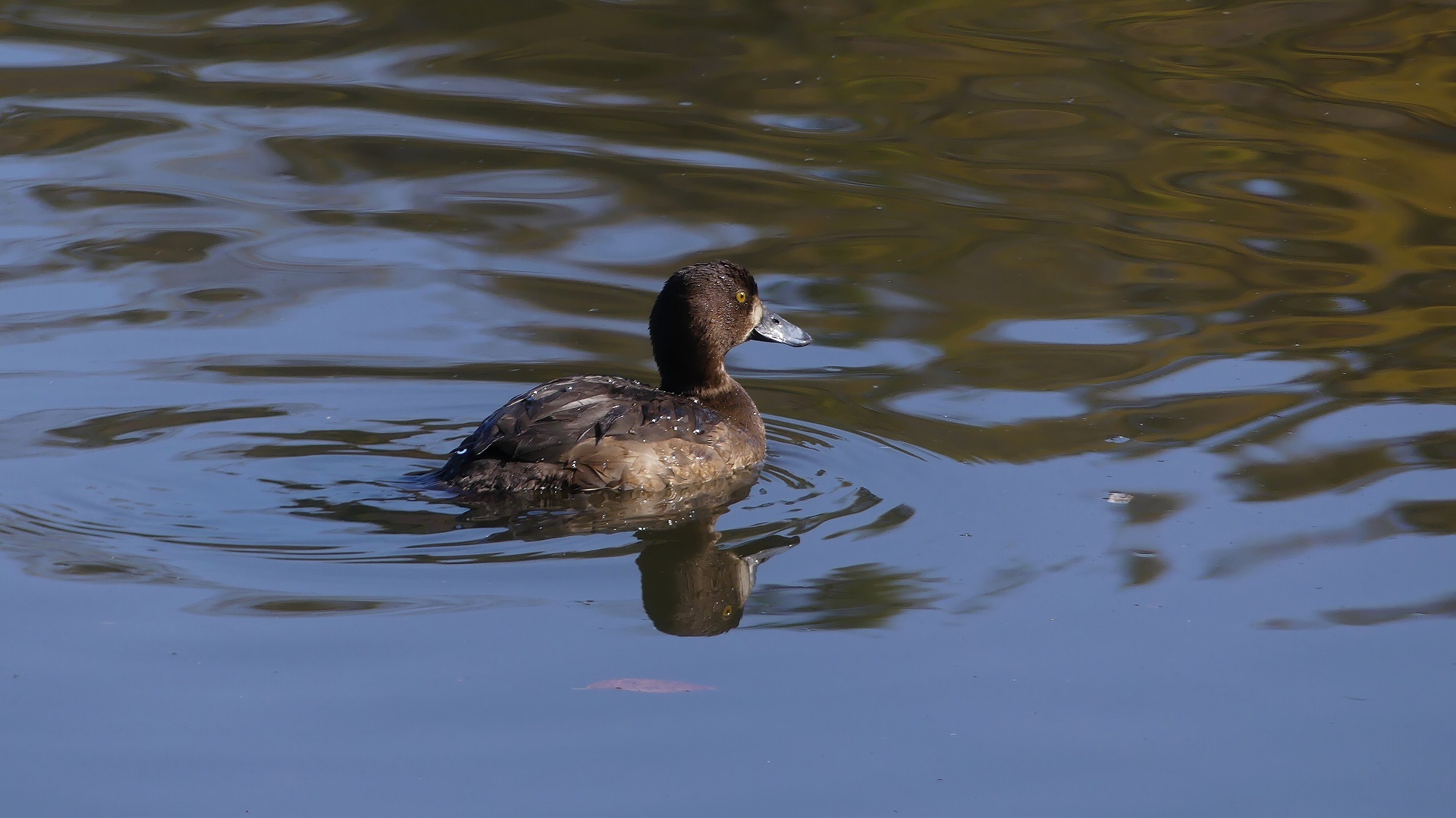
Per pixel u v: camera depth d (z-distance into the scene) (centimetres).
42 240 1348
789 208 1432
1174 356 1181
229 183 1473
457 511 920
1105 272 1320
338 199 1450
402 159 1526
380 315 1234
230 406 1072
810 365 1184
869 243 1370
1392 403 1095
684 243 1367
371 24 1881
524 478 927
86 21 1888
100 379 1106
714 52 1773
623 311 1249
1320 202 1437
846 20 1858
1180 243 1372
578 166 1513
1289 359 1170
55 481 948
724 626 812
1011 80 1681
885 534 922
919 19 1855
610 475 940
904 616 825
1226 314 1248
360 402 1093
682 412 991
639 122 1609
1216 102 1616
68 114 1614
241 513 912
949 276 1314
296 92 1681
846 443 1050
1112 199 1449
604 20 1867
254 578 838
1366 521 933
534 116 1620
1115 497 967
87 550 864
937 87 1670
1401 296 1274
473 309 1249
